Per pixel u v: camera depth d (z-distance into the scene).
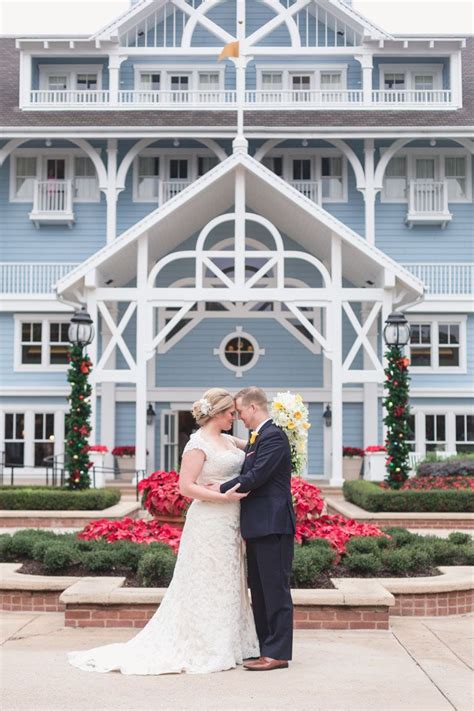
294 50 27.55
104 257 21.58
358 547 10.55
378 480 21.14
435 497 17.42
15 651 7.48
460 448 27.55
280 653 6.83
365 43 27.58
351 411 27.41
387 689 6.34
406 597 9.22
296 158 28.14
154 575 9.04
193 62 28.50
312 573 9.09
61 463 24.88
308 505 11.07
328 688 6.35
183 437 27.67
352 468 26.22
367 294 22.02
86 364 18.55
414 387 27.55
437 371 27.61
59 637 8.03
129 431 27.47
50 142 26.98
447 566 10.62
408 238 28.09
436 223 27.91
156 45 28.42
